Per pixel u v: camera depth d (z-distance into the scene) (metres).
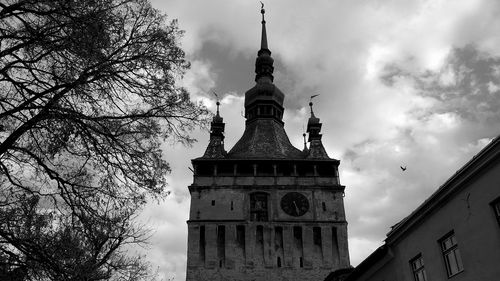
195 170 64.94
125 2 12.76
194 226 60.31
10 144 11.07
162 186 13.39
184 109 13.58
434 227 21.80
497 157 17.39
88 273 13.27
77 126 11.88
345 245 59.53
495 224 17.72
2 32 10.98
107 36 11.98
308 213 61.69
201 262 58.00
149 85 13.09
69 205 12.59
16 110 11.02
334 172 65.38
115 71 12.23
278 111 82.38
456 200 20.05
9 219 11.50
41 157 12.01
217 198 62.56
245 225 60.53
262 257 58.62
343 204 62.56
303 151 72.69
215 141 69.12
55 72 11.44
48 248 12.17
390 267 26.66
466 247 19.28
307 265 58.12
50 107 11.16
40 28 11.16
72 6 11.39
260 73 86.00
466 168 18.91
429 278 22.14
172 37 13.48
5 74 10.84
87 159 12.60
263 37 91.75
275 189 63.38
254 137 74.69
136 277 19.55
